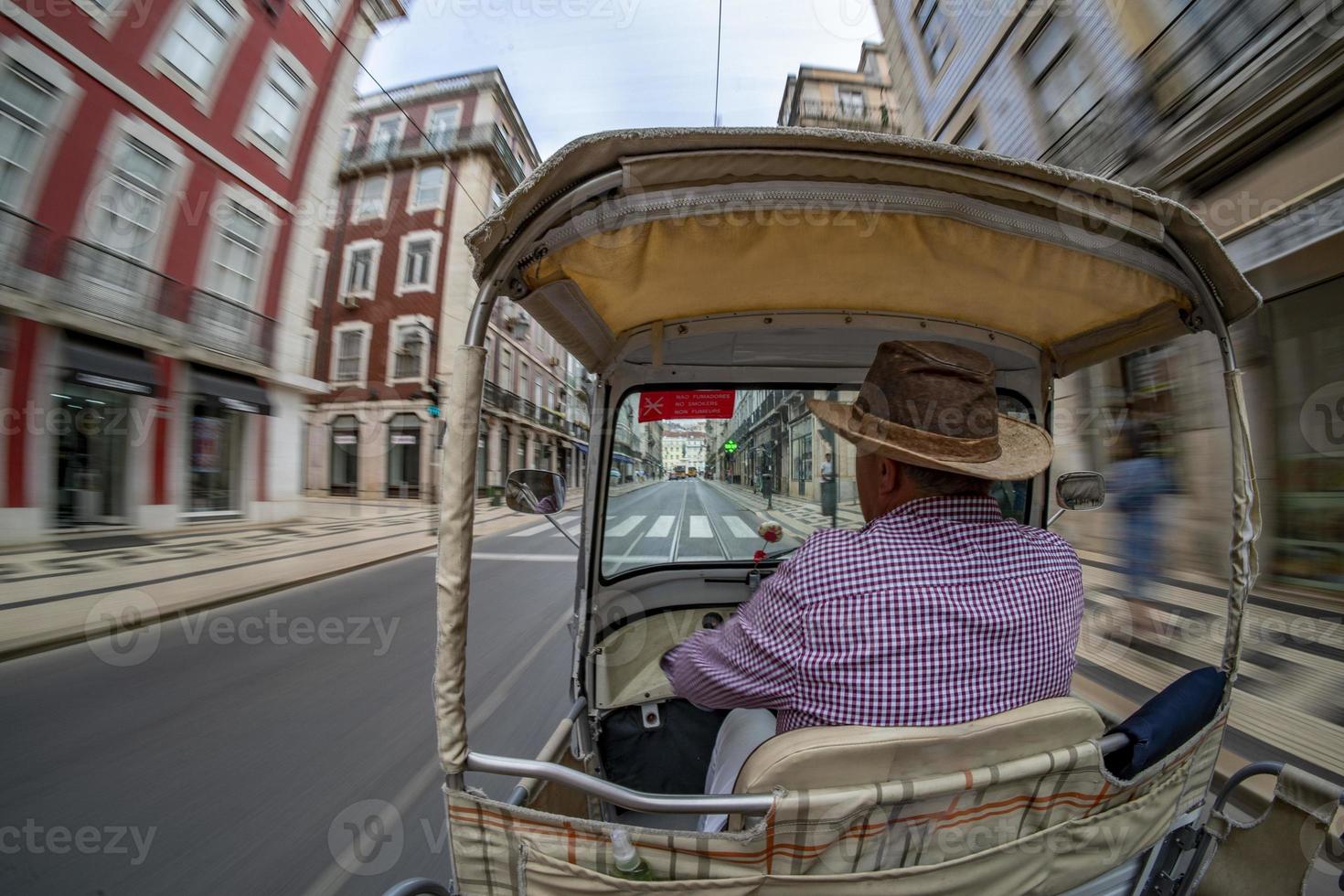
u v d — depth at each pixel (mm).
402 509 17016
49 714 3367
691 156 944
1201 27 5789
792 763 797
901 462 1023
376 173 19875
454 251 19156
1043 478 2133
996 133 9188
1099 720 933
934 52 10914
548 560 8852
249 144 11594
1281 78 5055
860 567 913
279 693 3660
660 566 2375
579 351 1712
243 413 11984
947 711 875
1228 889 1129
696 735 1906
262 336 12094
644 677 2174
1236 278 1191
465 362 942
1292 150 5191
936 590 906
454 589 897
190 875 2016
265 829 2281
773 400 2182
